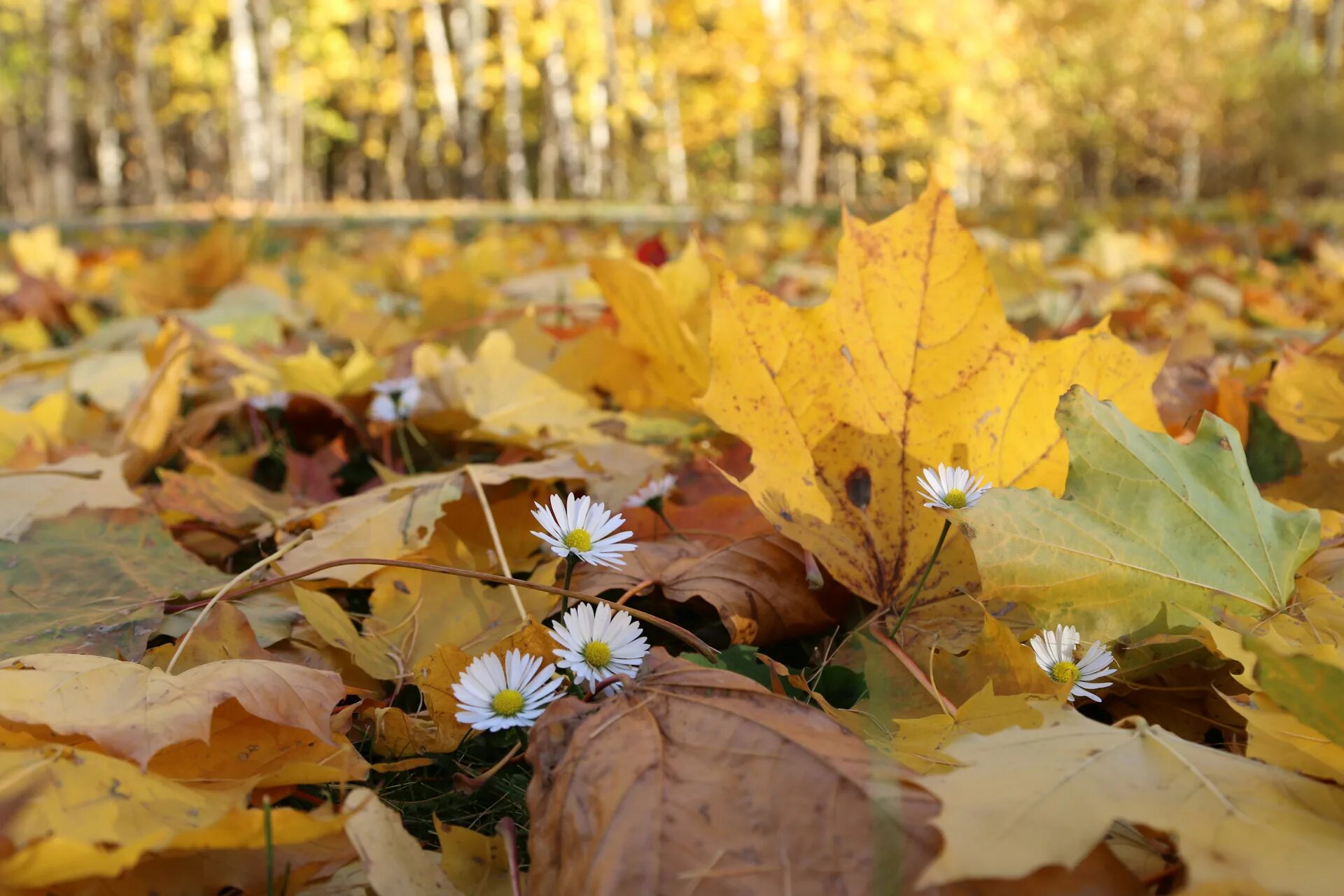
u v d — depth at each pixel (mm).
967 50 7734
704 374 513
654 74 8648
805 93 8094
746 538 371
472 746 295
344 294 962
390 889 224
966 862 207
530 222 3334
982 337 339
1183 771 232
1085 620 294
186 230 3092
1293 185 4508
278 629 336
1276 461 441
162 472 434
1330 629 290
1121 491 301
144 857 232
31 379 758
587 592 343
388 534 368
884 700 292
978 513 293
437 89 9742
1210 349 598
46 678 266
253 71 6980
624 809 229
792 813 224
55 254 1401
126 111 10500
